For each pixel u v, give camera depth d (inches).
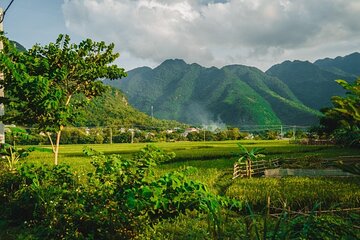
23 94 528.7
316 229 168.7
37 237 277.7
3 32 594.2
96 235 276.4
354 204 456.8
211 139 4635.8
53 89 547.5
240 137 4714.6
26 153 556.4
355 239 168.9
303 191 511.2
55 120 567.8
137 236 267.6
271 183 627.8
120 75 665.6
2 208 355.9
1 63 523.2
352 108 218.2
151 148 324.2
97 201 293.6
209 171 849.5
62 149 2278.5
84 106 660.7
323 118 1861.5
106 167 299.1
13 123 576.1
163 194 308.5
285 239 159.9
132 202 259.6
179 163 1113.4
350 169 158.7
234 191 520.1
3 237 296.8
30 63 577.9
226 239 188.7
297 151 1583.4
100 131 4345.5
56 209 302.4
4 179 410.9
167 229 299.7
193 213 342.0
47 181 368.8
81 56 645.9
